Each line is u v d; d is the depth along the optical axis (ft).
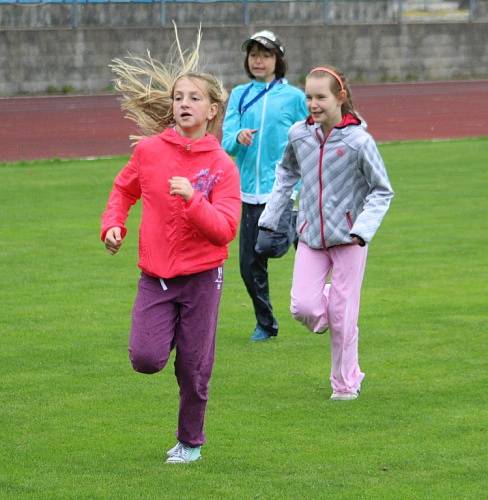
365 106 235.81
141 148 45.27
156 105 47.01
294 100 66.18
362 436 48.85
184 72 45.29
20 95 254.27
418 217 107.65
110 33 263.08
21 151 167.53
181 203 44.27
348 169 53.72
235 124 66.74
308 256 55.42
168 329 44.96
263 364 61.26
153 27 269.44
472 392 55.31
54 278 82.99
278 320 71.67
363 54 299.17
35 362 61.16
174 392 55.93
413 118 213.66
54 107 228.63
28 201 118.52
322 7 309.01
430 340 65.46
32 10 271.49
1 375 58.65
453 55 312.29
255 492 42.04
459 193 121.39
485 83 296.10
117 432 49.67
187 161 44.83
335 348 54.65
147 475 44.09
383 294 77.61
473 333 67.00
